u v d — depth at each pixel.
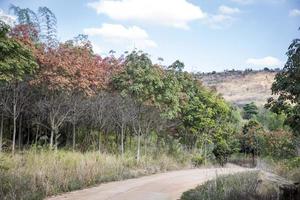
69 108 28.23
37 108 27.75
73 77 25.98
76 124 33.59
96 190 17.77
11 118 30.20
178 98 37.19
